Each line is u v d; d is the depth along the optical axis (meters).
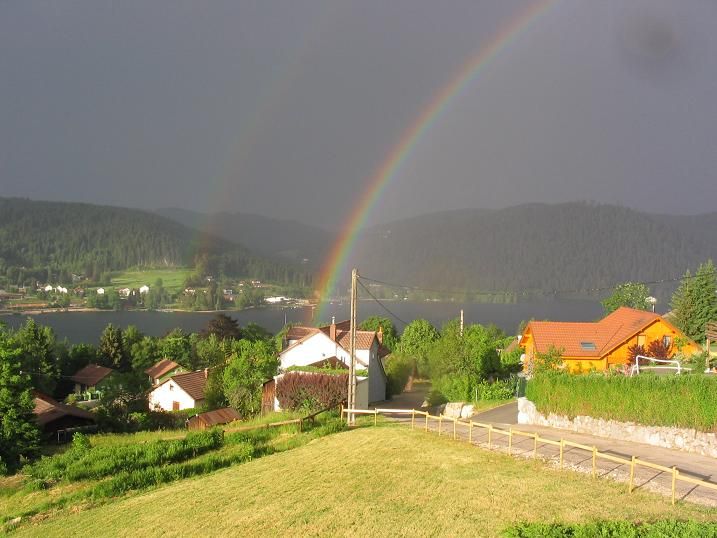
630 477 16.67
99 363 86.69
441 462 21.27
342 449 25.22
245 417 43.06
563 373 29.08
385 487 19.25
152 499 22.12
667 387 22.97
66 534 19.81
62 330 168.50
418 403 51.06
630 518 14.28
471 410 38.25
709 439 21.19
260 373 45.47
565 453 21.56
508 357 55.41
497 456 21.59
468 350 45.78
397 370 59.69
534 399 29.91
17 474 29.50
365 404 46.47
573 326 44.47
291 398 40.53
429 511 16.56
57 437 39.28
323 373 40.81
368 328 84.88
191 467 26.03
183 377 57.88
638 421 24.06
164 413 45.47
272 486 21.27
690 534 12.44
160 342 89.81
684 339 40.97
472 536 14.45
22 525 21.53
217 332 87.50
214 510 19.52
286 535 16.34
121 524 19.81
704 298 57.19
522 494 16.98
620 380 25.06
